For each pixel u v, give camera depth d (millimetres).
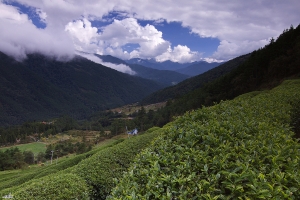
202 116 6492
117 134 92688
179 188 3113
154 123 77438
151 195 3102
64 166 18641
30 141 110688
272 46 53250
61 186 7223
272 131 5160
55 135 121562
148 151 4789
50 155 77812
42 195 6773
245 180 3039
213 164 3521
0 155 64688
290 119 7387
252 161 3494
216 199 2738
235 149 4090
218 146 4336
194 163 3783
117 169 9508
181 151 4340
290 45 47156
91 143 87312
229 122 5438
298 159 3664
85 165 9375
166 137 5738
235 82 54750
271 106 8250
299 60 39438
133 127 86250
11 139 108938
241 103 8461
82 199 7348
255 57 56094
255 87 48562
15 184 17906
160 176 3475
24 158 71250
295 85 18922
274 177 3170
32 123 139250
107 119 143875
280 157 3588
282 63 44000
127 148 11203
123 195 3258
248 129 5102
